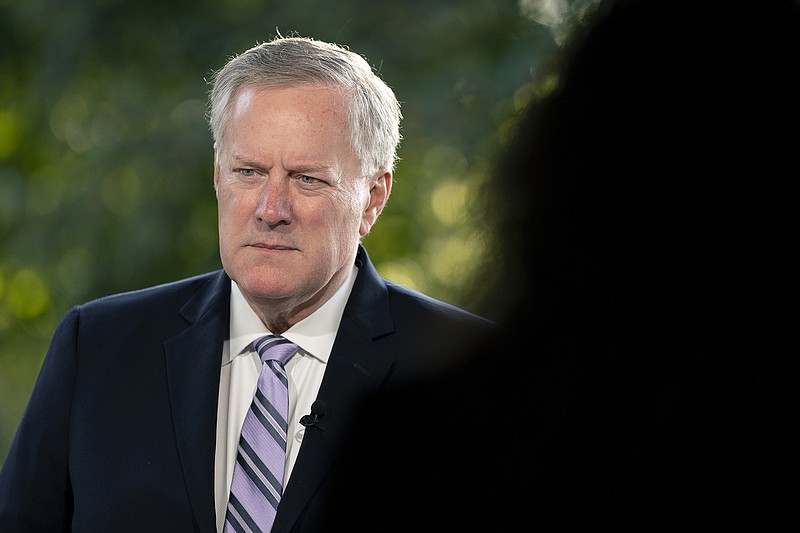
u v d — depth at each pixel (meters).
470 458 2.82
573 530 2.62
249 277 6.54
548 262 2.60
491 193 2.67
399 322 7.20
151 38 21.22
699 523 2.54
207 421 6.63
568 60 2.59
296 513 6.28
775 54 2.43
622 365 2.63
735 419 2.55
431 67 19.88
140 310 7.37
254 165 6.49
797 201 2.44
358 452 3.08
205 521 6.33
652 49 2.49
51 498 6.88
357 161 6.75
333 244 6.62
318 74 6.64
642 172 2.49
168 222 21.12
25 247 21.95
